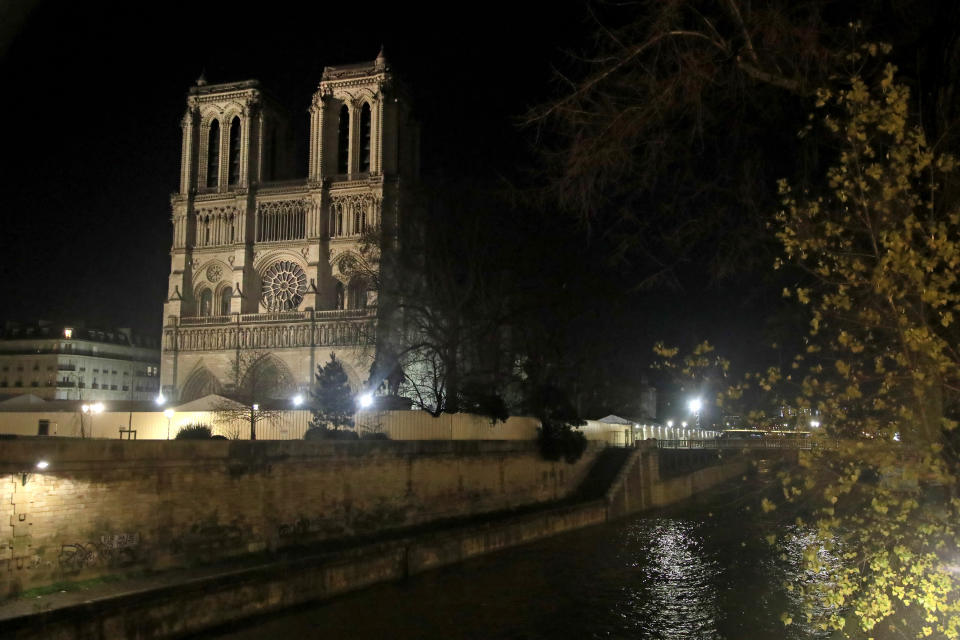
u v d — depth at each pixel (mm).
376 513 41438
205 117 122000
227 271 117688
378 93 115375
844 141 12500
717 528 55438
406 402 64000
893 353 10039
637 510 66438
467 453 50875
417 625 29266
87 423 60656
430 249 64875
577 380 82562
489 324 63781
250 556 32750
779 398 11664
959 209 10062
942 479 9672
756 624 30219
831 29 13031
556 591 35438
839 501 13516
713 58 13922
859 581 13125
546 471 61719
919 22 12359
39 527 24969
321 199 113500
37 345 135250
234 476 32844
